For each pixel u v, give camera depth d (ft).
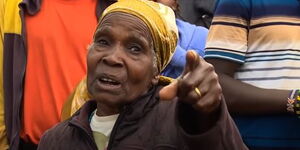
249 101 5.72
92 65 4.24
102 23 4.34
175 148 4.02
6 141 8.28
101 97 4.19
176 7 9.71
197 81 3.30
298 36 5.79
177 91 3.33
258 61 5.90
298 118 5.73
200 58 3.39
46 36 8.11
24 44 8.09
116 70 4.15
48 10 8.25
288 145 5.78
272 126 5.80
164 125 4.19
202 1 10.83
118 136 4.29
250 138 5.90
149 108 4.36
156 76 4.45
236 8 5.96
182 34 8.73
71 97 5.83
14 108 8.06
